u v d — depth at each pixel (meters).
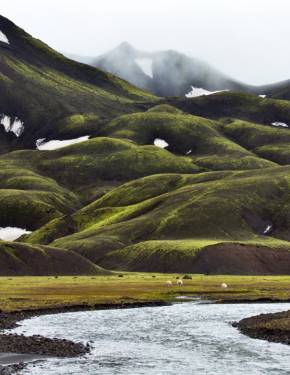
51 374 67.94
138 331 105.00
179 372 69.38
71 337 97.31
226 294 184.50
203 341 92.62
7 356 77.94
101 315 131.25
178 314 134.00
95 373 68.62
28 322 117.19
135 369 70.94
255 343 90.31
